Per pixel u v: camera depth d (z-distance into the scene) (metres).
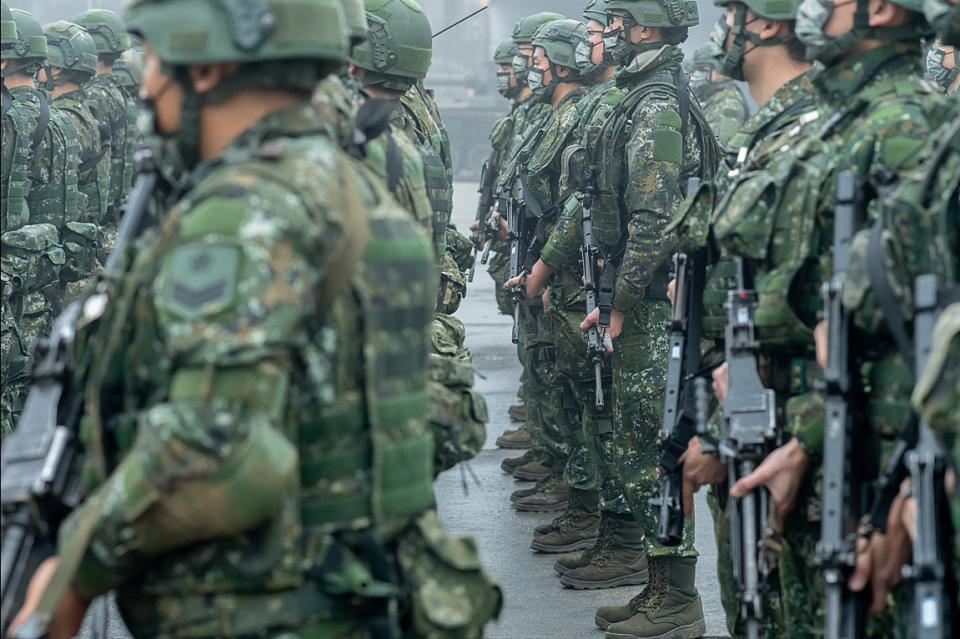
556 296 6.87
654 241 5.91
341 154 2.63
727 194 3.76
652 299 6.05
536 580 7.01
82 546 2.34
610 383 6.79
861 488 3.27
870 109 3.57
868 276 3.06
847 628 3.09
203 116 2.55
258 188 2.33
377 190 2.72
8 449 2.55
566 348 6.88
